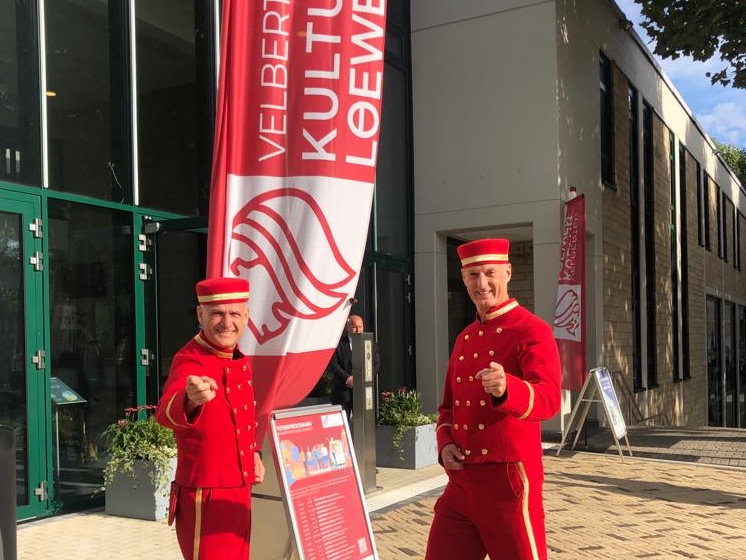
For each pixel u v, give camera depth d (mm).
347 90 4117
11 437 2334
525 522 2846
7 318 5863
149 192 7289
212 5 8148
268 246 3975
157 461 5832
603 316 12109
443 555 3084
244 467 3014
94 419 6535
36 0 6227
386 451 8156
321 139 4020
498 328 3006
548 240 10203
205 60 8133
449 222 10977
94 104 6789
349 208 4117
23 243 5984
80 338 6473
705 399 21766
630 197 14203
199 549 2900
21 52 6137
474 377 2986
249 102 4012
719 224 25781
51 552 5008
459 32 11000
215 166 3961
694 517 5910
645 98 15609
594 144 11852
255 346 3938
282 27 4031
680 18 10352
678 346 18328
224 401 2996
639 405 14117
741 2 9836
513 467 2867
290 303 3947
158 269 7277
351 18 4152
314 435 3480
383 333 10406
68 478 6250
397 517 5922
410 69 11375
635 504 6367
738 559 4805
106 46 6965
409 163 11227
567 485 7176
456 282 12242
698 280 21438
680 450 9312
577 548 5055
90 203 6598
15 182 6000
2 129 5934
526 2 10500
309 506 3320
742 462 8461
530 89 10438
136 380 6938
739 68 10477
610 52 13000
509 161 10539
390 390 10477
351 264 4145
